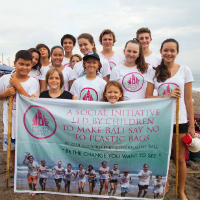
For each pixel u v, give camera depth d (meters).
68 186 3.80
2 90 4.04
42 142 3.80
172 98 3.64
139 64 4.15
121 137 3.72
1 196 3.79
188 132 3.88
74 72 5.21
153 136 3.72
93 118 3.74
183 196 3.82
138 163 3.74
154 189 3.74
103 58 5.34
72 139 3.77
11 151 4.20
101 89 4.16
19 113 3.79
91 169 3.76
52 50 5.12
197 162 5.43
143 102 3.71
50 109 3.78
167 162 3.72
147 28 5.29
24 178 3.84
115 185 3.75
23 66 3.84
